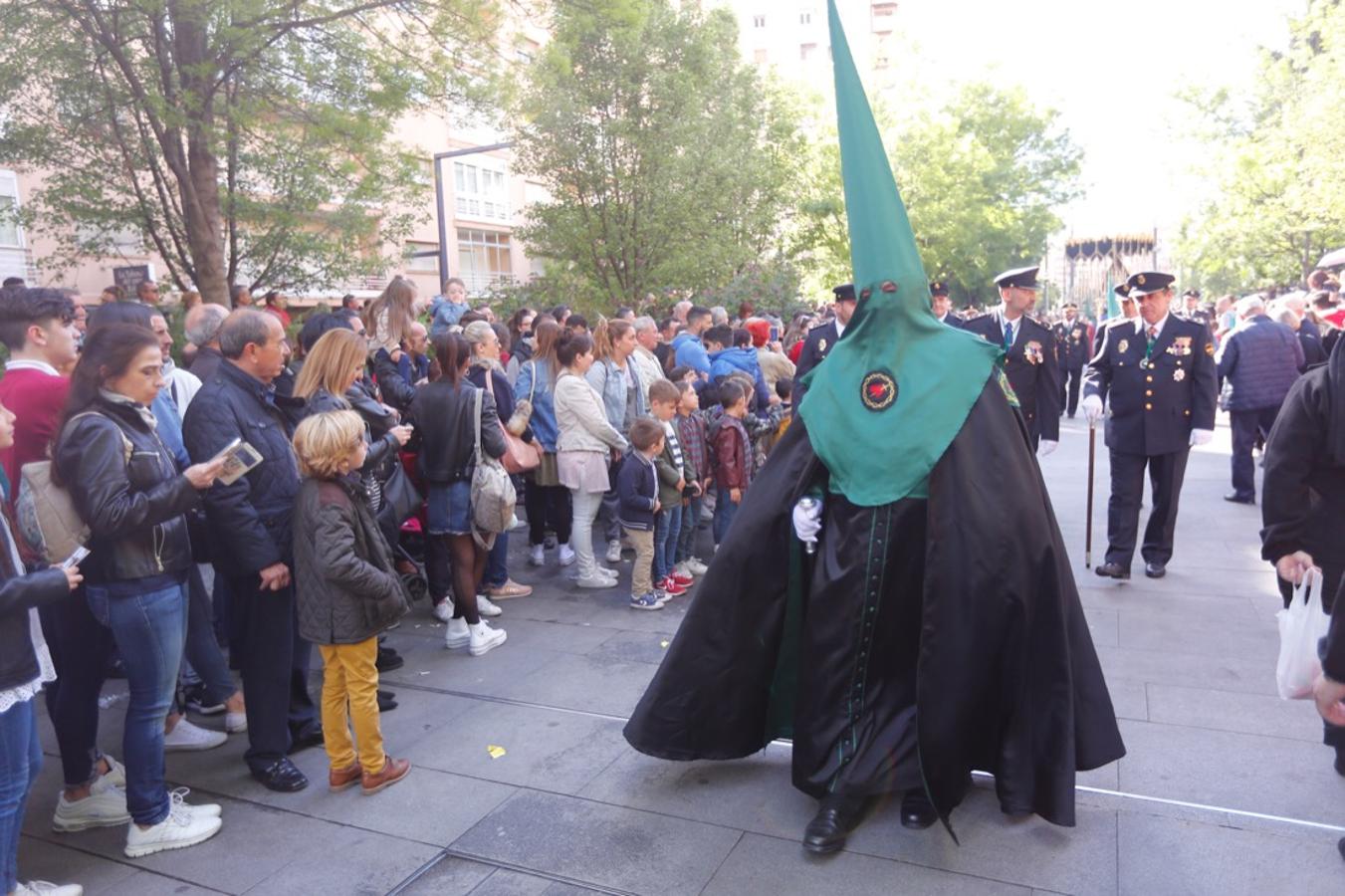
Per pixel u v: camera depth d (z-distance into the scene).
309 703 4.23
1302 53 22.89
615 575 6.57
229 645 5.12
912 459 3.08
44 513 2.96
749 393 6.82
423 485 5.65
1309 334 9.51
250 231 11.32
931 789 3.09
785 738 3.75
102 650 3.51
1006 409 3.15
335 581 3.53
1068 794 3.06
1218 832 3.23
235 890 3.10
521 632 5.55
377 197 11.23
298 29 9.46
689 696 3.59
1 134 9.84
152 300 9.48
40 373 3.50
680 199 15.58
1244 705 4.25
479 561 5.44
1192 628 5.29
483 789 3.71
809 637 3.32
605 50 14.98
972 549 3.03
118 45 8.87
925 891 2.97
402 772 3.80
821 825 3.21
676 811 3.50
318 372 4.32
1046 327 6.73
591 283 16.25
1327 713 2.64
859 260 3.18
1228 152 23.42
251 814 3.58
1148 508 8.66
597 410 6.25
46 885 3.02
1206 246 27.34
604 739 4.12
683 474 6.17
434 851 3.30
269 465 3.72
